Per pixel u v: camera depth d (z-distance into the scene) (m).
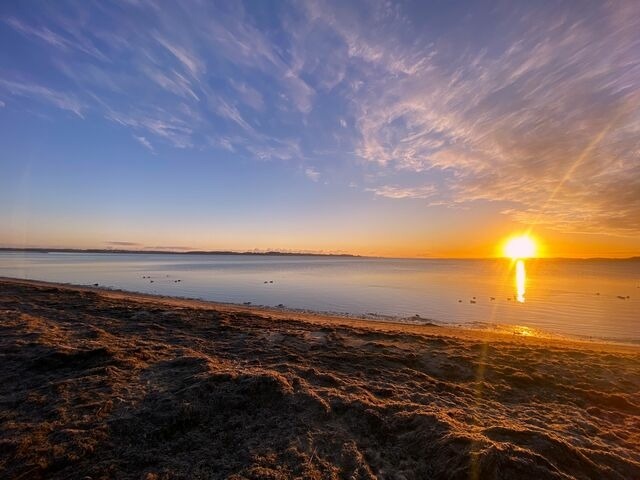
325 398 5.98
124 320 12.86
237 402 5.67
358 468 4.19
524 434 4.71
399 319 20.39
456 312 23.64
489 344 11.54
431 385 7.33
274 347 9.79
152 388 6.22
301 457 4.34
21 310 13.86
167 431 4.89
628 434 5.43
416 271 80.19
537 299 30.58
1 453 4.26
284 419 5.28
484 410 6.13
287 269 79.50
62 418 5.11
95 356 7.76
